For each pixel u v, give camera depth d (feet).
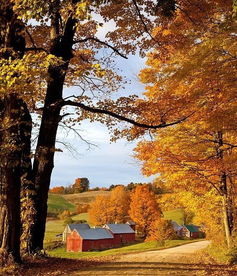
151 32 43.04
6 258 33.81
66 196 452.76
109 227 223.30
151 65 43.55
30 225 39.14
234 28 30.73
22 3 26.50
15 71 26.68
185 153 49.14
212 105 37.04
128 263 41.01
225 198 56.08
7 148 32.73
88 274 32.60
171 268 37.68
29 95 28.35
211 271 37.32
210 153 49.55
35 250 39.11
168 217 287.48
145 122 42.45
